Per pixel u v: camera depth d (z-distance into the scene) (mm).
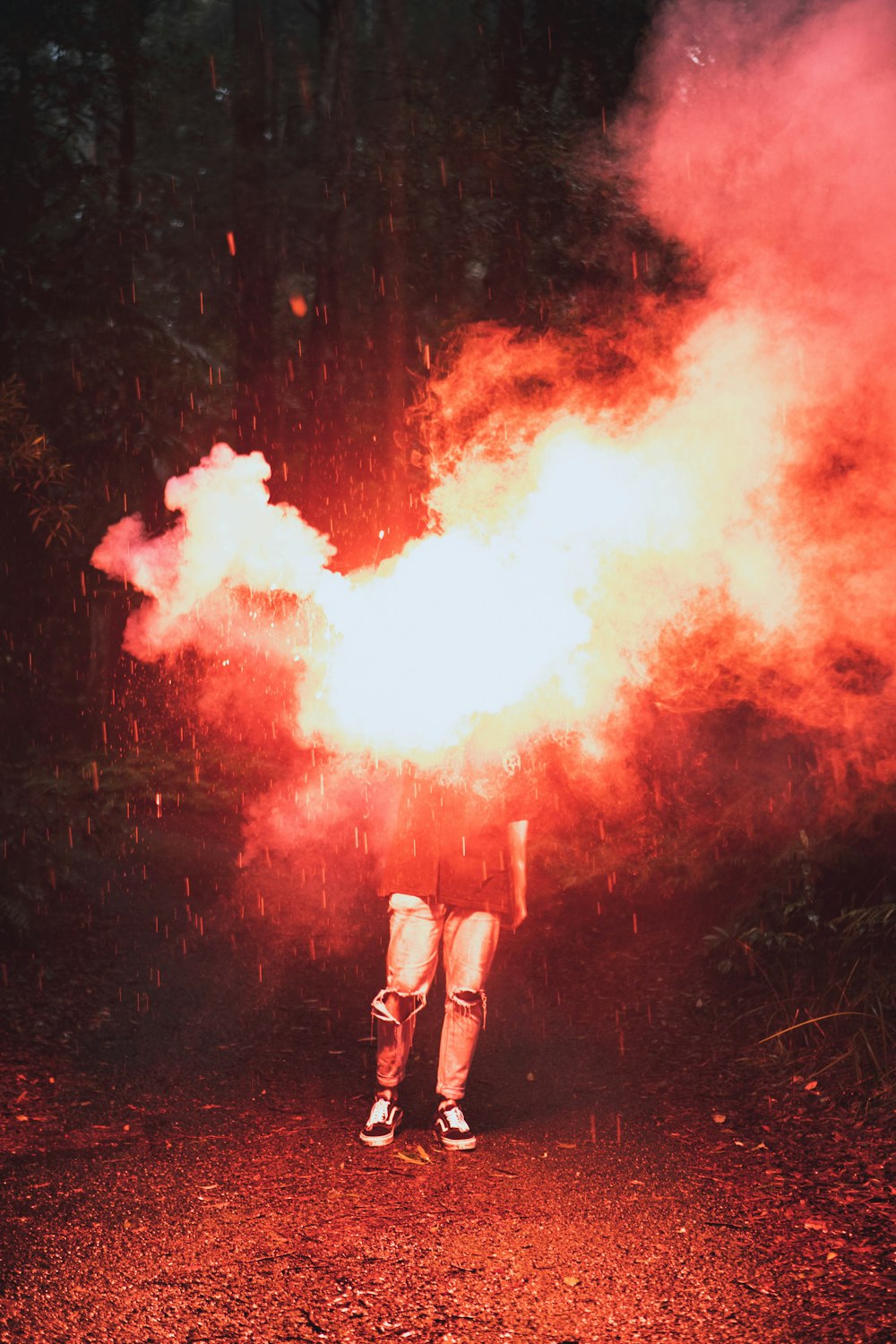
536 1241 3359
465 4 14398
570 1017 5781
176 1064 5094
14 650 8078
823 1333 2834
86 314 8977
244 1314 2938
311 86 16578
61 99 9250
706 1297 3025
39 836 7809
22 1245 3293
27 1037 5332
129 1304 2980
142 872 9242
